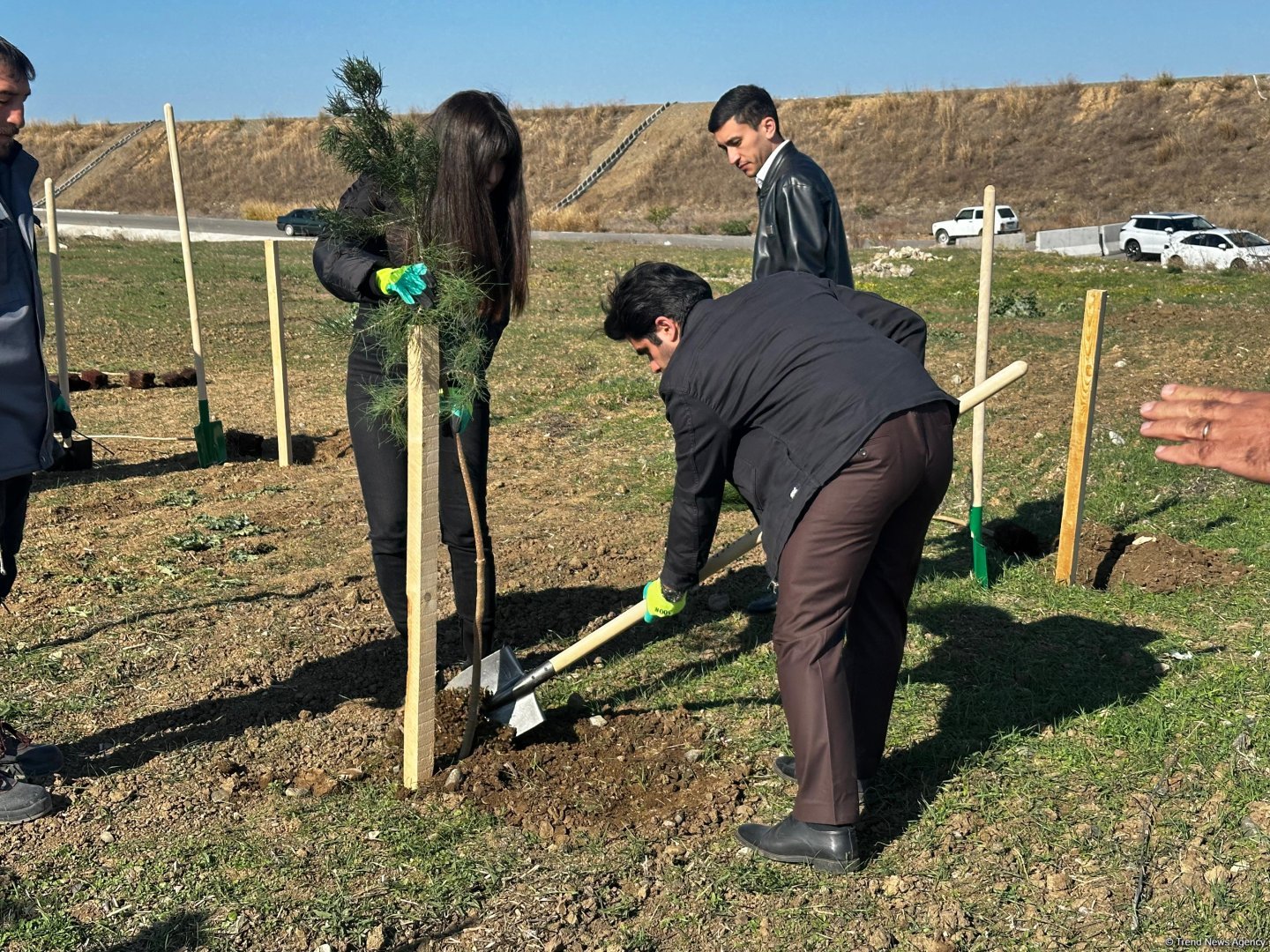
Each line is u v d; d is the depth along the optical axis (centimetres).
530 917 286
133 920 285
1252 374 982
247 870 306
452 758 368
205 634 476
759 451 297
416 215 339
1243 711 382
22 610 498
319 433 888
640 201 4806
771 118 430
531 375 1130
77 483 729
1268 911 280
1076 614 477
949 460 296
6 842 319
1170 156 3934
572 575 550
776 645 303
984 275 487
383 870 306
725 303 307
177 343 1359
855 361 290
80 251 2586
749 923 284
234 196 5703
